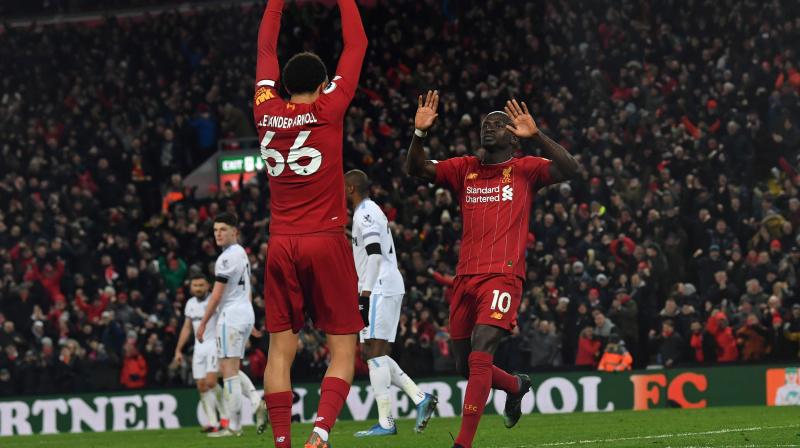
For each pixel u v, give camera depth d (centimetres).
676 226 3222
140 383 2969
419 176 1247
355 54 1012
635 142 3734
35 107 4912
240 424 1944
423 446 1517
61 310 3291
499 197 1209
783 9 4162
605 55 4291
